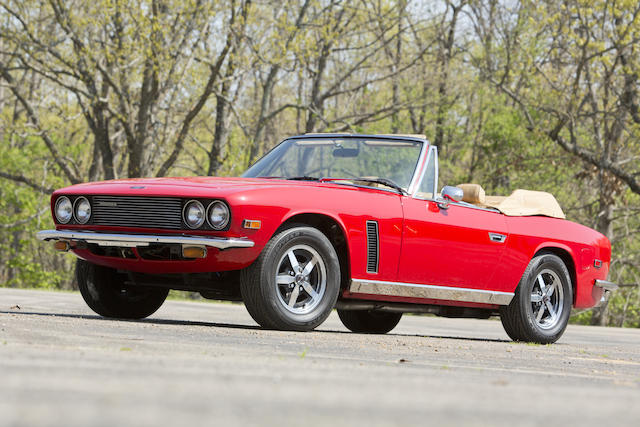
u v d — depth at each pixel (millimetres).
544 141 56781
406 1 53938
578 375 7129
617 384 6055
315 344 8906
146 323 10812
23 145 74938
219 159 54594
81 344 6711
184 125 48750
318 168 12961
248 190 10758
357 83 60594
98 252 11633
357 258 11555
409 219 12125
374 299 12094
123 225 11141
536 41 50531
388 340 10688
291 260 10969
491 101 64688
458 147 66812
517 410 3779
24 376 4105
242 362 5863
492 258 13367
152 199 10961
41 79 70625
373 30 54156
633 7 43094
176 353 6324
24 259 72688
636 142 51438
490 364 7934
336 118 55875
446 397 4188
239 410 3191
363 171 12789
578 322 66812
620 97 47875
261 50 47188
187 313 17594
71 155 70938
